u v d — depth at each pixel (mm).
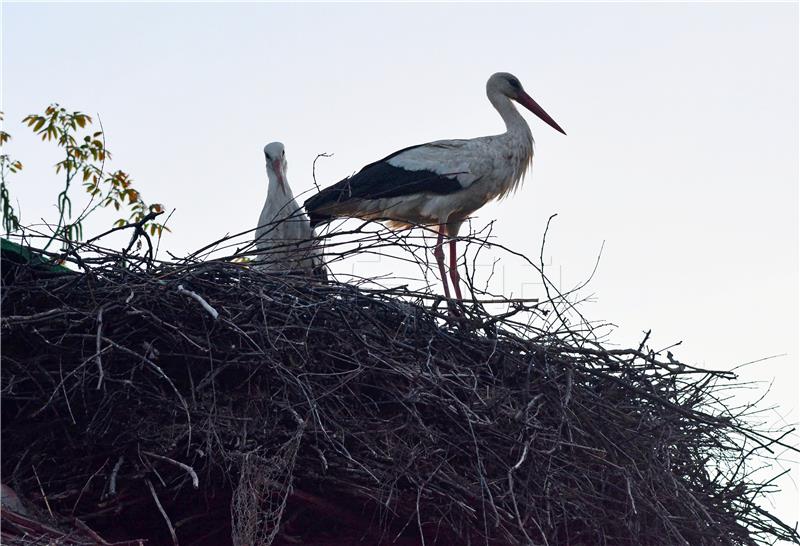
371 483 10445
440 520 10250
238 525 9391
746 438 11617
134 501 10305
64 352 10438
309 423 10234
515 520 10477
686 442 11695
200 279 10961
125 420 10281
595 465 10961
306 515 10945
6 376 10250
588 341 12000
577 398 11258
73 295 10805
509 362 11469
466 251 11953
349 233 11750
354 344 11023
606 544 10766
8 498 9773
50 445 10414
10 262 10977
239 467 9914
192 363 10703
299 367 10477
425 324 11469
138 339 10625
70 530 9859
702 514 11117
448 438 10648
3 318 10062
